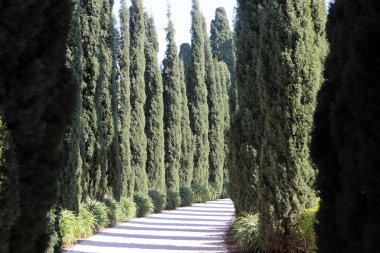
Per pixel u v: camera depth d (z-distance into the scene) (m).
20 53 3.55
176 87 21.84
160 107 20.36
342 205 3.31
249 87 9.95
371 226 2.98
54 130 4.01
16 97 3.50
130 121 18.17
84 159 11.67
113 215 13.77
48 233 4.27
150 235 11.86
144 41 20.16
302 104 7.25
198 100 24.14
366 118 3.05
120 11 17.36
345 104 3.41
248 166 9.93
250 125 9.82
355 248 3.21
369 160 2.99
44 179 3.83
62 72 4.27
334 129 3.47
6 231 3.29
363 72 3.07
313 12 7.59
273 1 7.52
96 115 12.97
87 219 11.62
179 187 21.97
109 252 9.24
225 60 36.09
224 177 26.77
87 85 12.81
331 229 3.66
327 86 3.90
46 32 3.94
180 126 21.94
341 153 3.39
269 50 7.53
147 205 17.17
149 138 20.08
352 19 3.40
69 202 10.15
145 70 20.45
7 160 3.29
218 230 12.81
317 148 3.86
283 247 7.32
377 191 2.97
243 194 10.13
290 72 7.26
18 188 3.42
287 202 7.25
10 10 3.43
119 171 14.66
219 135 25.83
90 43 12.82
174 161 21.44
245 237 8.75
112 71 14.48
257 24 10.00
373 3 3.07
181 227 13.63
